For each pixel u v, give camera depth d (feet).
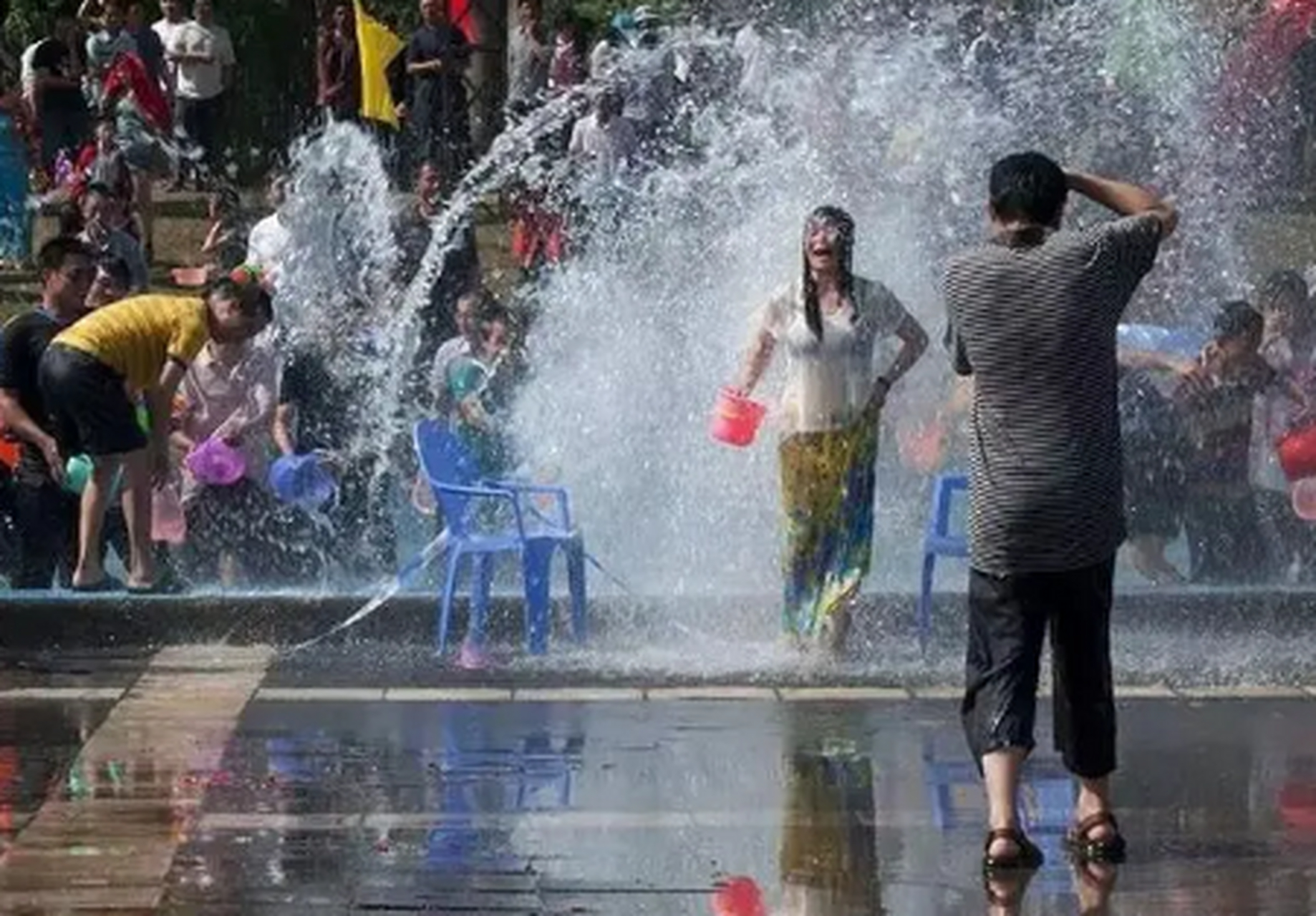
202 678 69.15
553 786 56.08
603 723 62.95
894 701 65.82
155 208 143.84
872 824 52.70
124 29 139.44
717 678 68.90
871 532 72.28
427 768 57.88
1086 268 49.21
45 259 77.97
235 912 46.09
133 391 75.36
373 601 74.90
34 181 135.85
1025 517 49.14
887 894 47.60
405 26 171.53
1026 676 49.73
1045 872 49.03
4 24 163.73
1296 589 76.23
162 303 76.07
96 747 60.03
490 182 123.13
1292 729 62.18
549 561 73.05
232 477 82.23
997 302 49.37
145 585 75.66
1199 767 58.03
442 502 73.05
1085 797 50.70
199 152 145.28
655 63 120.57
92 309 79.87
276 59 163.73
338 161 113.80
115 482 75.87
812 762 58.49
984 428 49.65
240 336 76.38
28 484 78.23
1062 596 49.83
